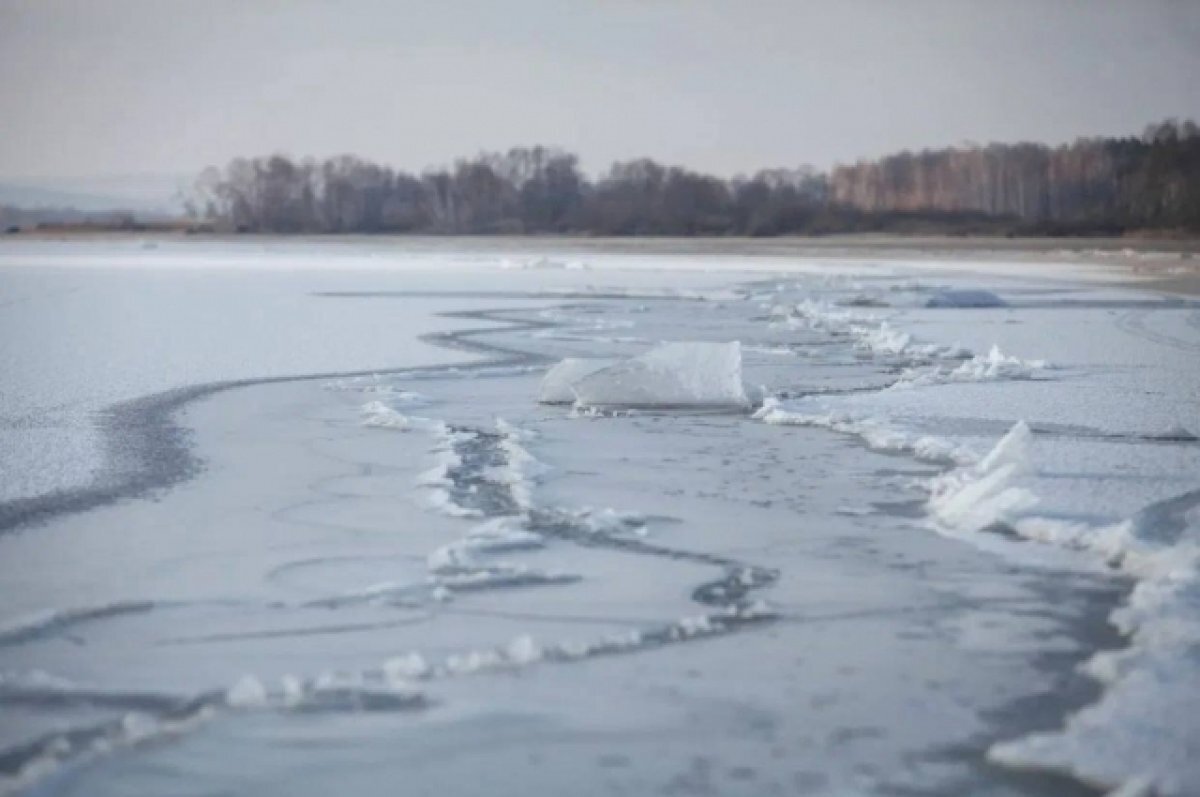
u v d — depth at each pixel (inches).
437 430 690.8
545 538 460.8
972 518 476.4
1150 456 595.8
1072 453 603.8
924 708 298.8
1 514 500.4
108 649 345.1
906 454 621.6
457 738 282.8
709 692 309.1
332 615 372.8
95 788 260.5
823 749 276.2
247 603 384.8
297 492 539.5
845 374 965.8
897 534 463.5
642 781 261.6
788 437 671.8
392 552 442.3
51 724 295.9
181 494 536.4
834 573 412.5
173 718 298.2
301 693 309.0
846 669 324.8
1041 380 898.7
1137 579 402.3
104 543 455.8
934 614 369.7
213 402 805.9
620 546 448.8
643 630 356.8
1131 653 326.0
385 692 309.7
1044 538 452.8
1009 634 351.6
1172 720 282.4
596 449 635.5
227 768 269.1
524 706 300.5
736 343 793.6
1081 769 261.1
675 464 597.0
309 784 261.6
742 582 403.5
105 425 716.0
